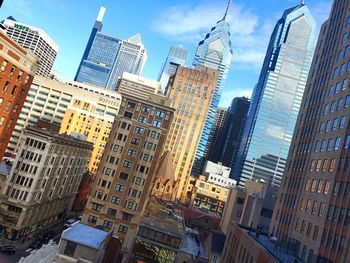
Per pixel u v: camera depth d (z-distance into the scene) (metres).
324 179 54.19
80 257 34.03
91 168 177.38
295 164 70.12
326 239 47.50
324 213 50.09
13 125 85.31
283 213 68.62
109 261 50.69
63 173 98.62
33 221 86.56
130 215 88.81
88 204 89.50
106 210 89.00
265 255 43.66
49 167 87.44
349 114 51.88
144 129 92.50
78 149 105.81
